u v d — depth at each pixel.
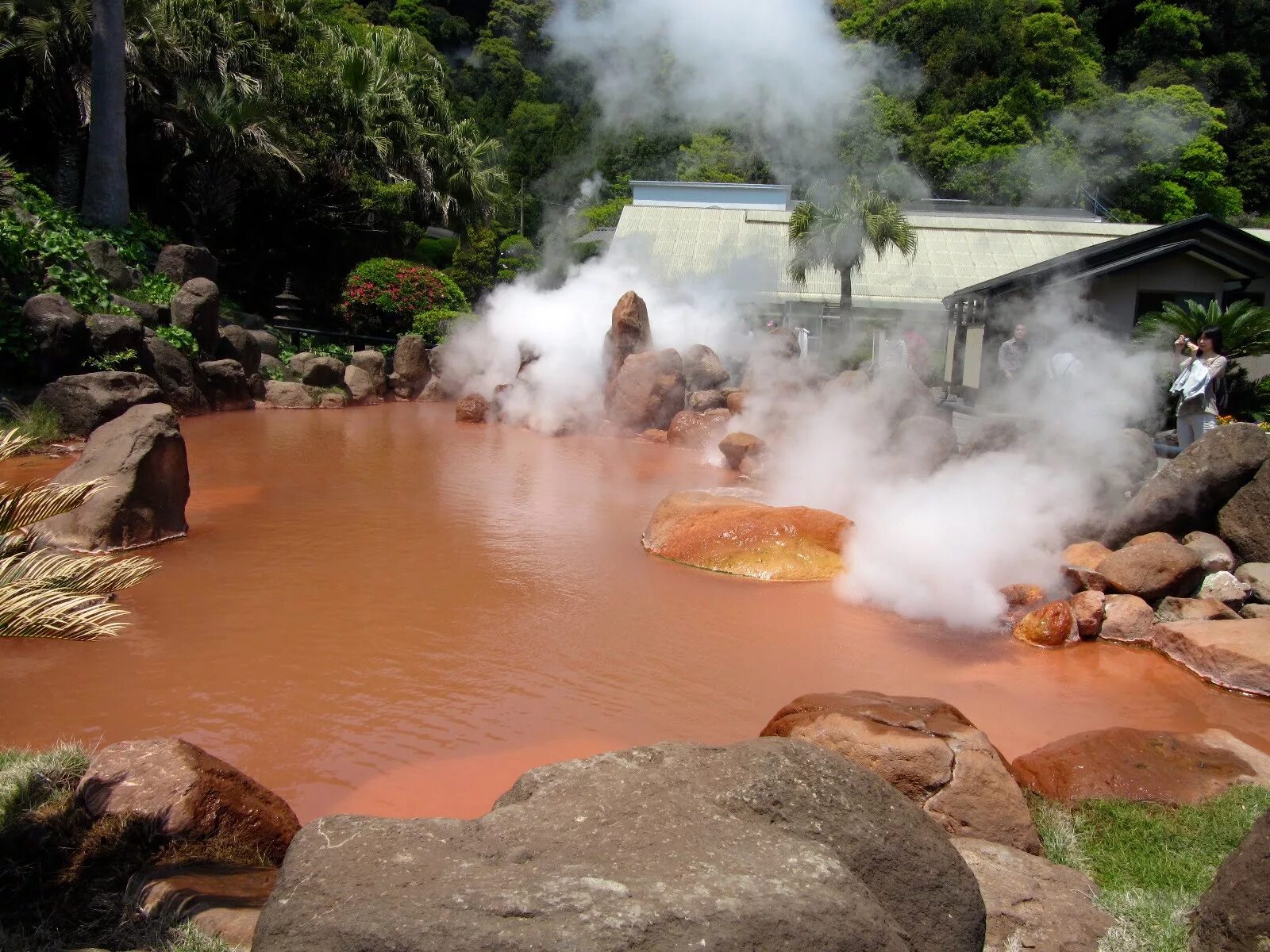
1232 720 5.57
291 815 3.94
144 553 7.64
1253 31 47.84
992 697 5.76
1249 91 46.19
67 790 3.87
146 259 18.38
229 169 23.14
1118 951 3.20
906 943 2.45
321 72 26.08
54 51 19.92
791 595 7.45
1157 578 7.18
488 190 33.12
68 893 3.29
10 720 4.84
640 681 5.70
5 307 12.76
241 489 9.99
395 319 22.95
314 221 25.95
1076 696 5.85
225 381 15.68
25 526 4.18
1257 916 3.00
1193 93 42.94
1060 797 4.42
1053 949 3.18
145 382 12.10
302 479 10.66
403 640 6.14
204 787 3.70
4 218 14.67
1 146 22.16
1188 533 7.90
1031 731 5.31
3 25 20.20
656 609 6.96
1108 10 49.78
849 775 2.85
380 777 4.46
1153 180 42.53
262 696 5.25
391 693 5.37
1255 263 17.14
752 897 2.22
